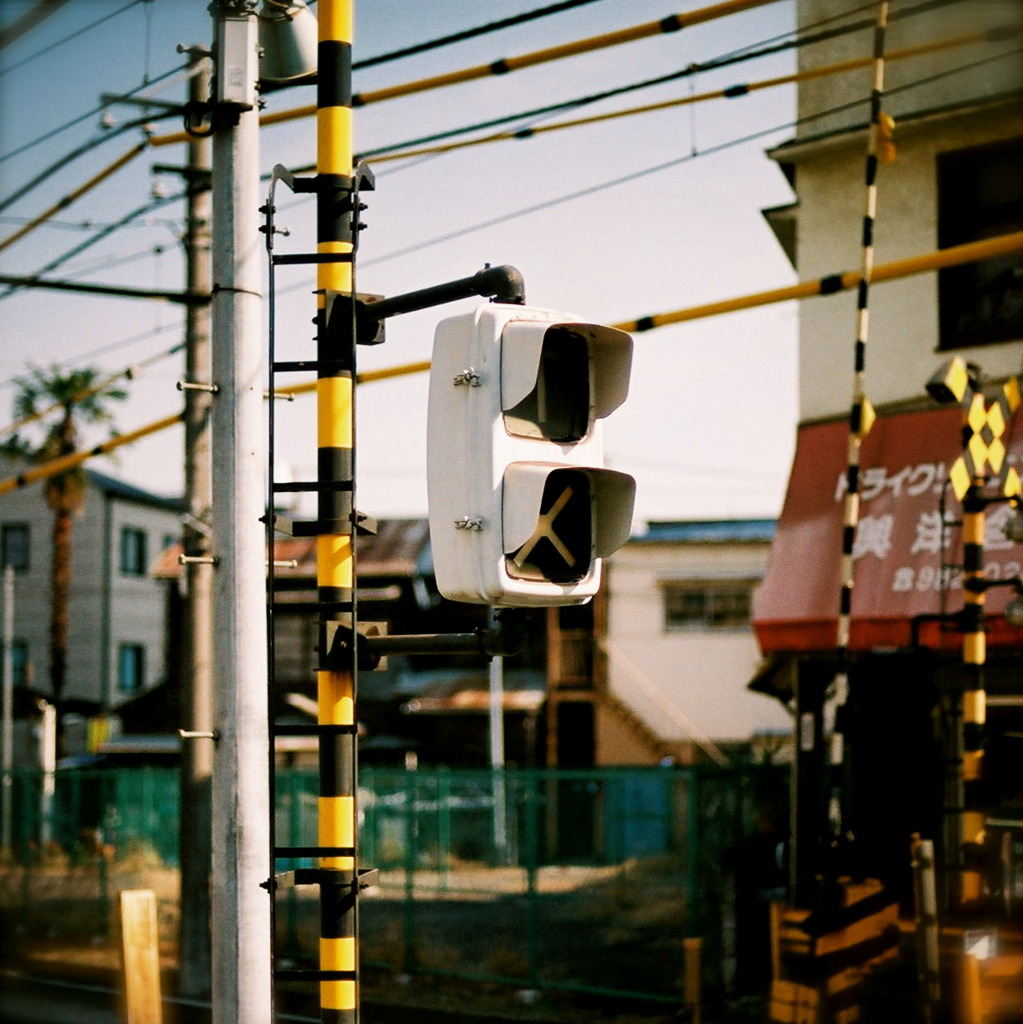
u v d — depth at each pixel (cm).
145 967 886
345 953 495
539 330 445
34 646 4300
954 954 857
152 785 2223
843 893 988
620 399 478
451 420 455
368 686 3516
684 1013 1198
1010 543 1309
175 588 3750
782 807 1411
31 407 3944
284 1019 1278
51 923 1900
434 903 1959
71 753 4119
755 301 901
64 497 3978
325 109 530
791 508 1480
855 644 1351
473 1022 1263
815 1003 953
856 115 1545
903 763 1024
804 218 1592
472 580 445
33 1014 1329
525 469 445
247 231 614
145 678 4484
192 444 1370
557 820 2581
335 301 516
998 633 1276
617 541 474
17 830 2402
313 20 682
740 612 3462
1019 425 1388
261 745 589
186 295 978
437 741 3469
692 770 1348
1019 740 1100
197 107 621
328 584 505
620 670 3488
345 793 498
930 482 1395
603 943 1584
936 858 1015
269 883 502
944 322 1491
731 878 1541
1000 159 1478
